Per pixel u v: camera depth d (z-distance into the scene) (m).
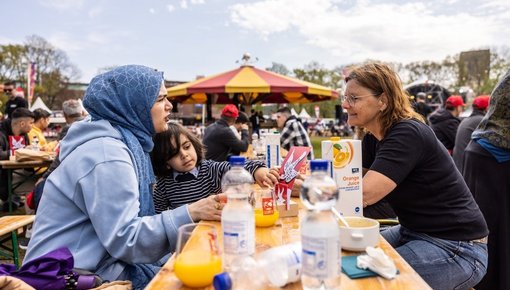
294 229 1.34
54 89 33.56
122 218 1.31
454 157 4.64
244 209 0.99
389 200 1.81
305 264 0.83
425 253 1.60
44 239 1.39
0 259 3.36
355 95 1.77
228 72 8.63
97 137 1.47
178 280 0.95
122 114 1.59
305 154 1.55
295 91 7.69
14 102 7.50
